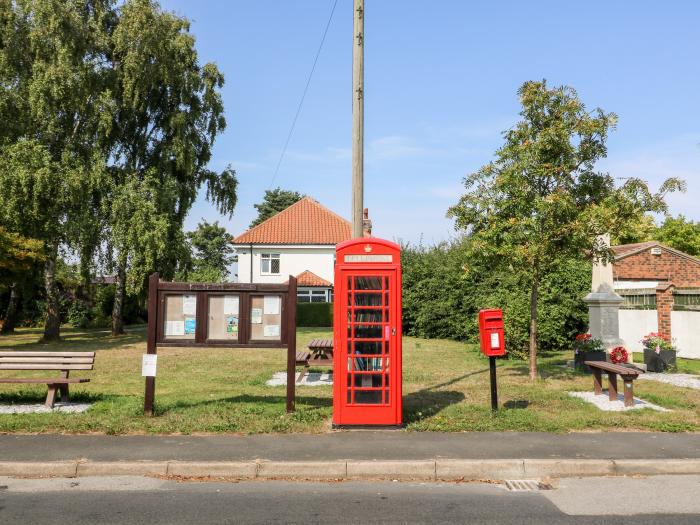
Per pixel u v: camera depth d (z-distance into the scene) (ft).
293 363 28.60
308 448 22.90
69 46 79.30
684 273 94.89
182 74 93.20
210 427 25.67
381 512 17.20
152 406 28.07
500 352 28.60
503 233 37.04
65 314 136.26
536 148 36.17
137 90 85.66
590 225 35.94
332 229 145.79
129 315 140.87
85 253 82.53
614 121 36.42
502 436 24.86
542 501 18.20
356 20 31.58
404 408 30.14
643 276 93.35
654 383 39.22
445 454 22.07
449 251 90.12
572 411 29.53
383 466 20.93
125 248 81.92
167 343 28.14
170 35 91.04
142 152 95.91
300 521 16.43
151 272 85.25
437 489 19.53
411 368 48.34
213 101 97.25
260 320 28.50
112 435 24.90
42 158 75.10
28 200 75.00
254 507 17.57
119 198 80.84
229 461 21.12
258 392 35.81
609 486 19.74
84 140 82.84
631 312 67.00
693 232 151.64
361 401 26.30
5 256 78.13
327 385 39.32
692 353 58.34
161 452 22.29
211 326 28.27
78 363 31.81
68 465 20.84
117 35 84.74
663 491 19.15
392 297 26.53
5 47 78.54
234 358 58.29
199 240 206.39
